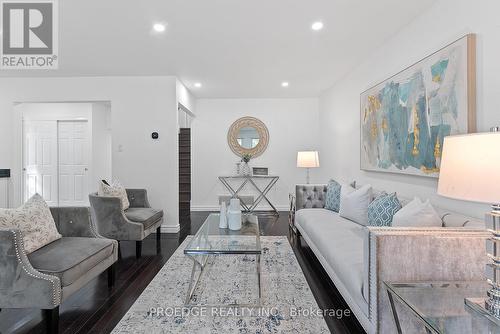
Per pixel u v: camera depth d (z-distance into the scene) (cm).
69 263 187
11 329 182
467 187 111
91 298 221
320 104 566
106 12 238
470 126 183
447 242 145
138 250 315
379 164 307
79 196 604
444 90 206
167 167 420
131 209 368
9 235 171
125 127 421
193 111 561
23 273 172
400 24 260
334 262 205
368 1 223
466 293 131
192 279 230
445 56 205
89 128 597
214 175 588
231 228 263
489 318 112
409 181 259
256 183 592
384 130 296
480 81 181
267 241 369
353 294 172
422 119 232
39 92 419
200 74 412
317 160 492
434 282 141
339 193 350
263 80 446
